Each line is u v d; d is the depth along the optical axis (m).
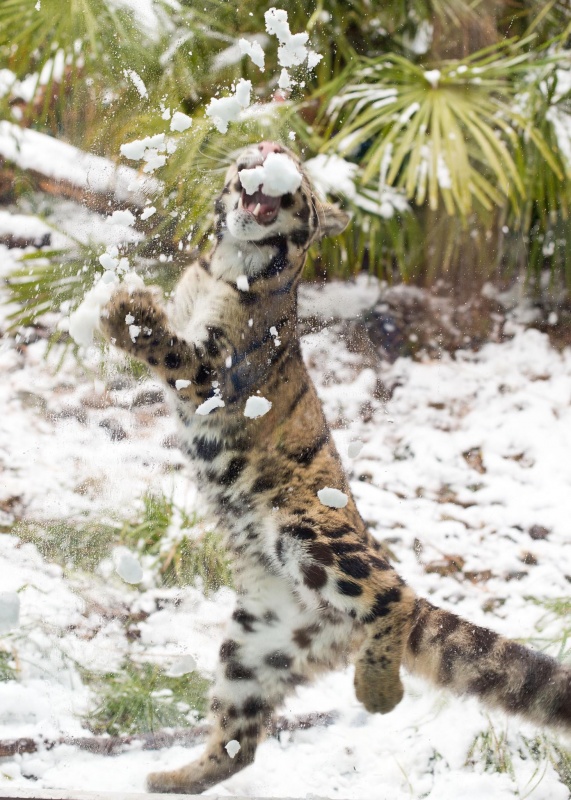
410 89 6.51
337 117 6.82
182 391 3.68
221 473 3.79
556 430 6.16
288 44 3.41
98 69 6.30
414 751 3.99
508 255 6.91
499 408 6.31
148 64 6.29
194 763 3.68
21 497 5.06
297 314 3.91
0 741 3.70
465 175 6.09
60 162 6.46
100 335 3.73
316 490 3.72
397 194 6.75
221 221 3.81
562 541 5.40
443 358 6.62
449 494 5.70
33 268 5.89
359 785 3.85
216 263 3.82
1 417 5.57
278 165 3.10
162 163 3.51
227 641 3.73
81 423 5.48
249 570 3.74
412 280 6.91
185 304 3.89
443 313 6.82
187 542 4.81
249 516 3.76
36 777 3.63
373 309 6.72
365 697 3.53
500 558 5.27
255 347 3.76
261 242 3.71
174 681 4.16
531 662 3.48
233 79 6.43
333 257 6.73
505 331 6.81
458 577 5.15
